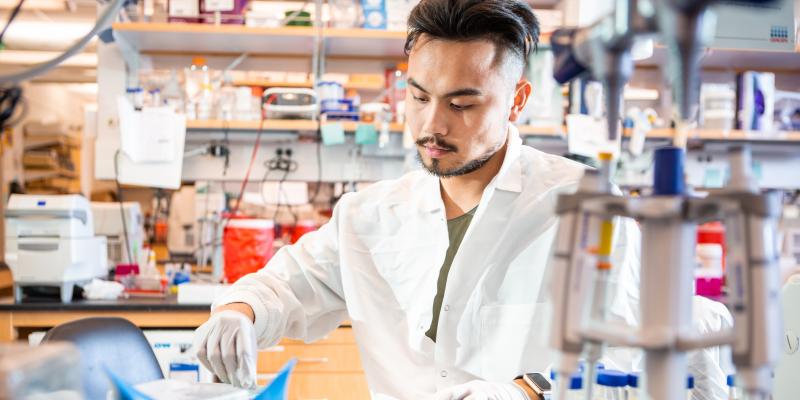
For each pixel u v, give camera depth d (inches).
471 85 52.5
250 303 55.3
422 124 55.5
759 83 143.2
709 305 47.6
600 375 38.4
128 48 141.4
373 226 66.2
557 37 33.2
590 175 27.9
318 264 66.5
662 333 26.1
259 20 137.6
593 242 27.4
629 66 28.9
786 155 159.8
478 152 55.9
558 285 27.2
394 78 145.6
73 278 121.1
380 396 62.5
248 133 144.5
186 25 130.6
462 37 52.1
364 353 64.0
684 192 27.7
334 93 139.7
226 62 150.9
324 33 133.2
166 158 134.9
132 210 146.4
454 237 64.3
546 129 136.6
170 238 185.3
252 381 47.3
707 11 24.3
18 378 23.6
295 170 147.9
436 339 62.2
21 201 118.3
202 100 138.4
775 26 119.7
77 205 121.3
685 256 26.9
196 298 117.6
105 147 139.9
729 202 26.2
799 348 45.3
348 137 147.9
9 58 283.9
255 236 123.7
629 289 50.9
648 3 25.4
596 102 122.3
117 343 63.0
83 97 361.1
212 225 145.8
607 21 27.8
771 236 26.2
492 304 61.4
